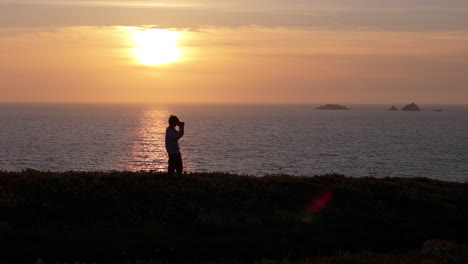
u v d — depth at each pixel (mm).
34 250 14430
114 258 14414
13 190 17750
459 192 22156
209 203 18234
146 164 91188
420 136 175625
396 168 87312
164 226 16594
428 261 14828
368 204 19469
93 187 18250
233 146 128250
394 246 16750
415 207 19844
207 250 15273
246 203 18422
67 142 136250
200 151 114500
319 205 19078
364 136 172625
